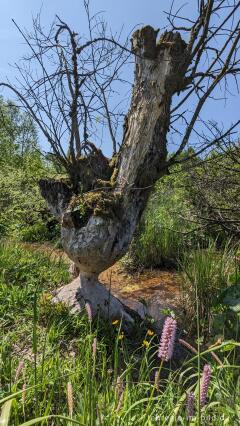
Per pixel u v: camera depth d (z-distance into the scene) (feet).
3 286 15.01
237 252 18.06
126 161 13.84
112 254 13.25
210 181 19.93
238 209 19.79
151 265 23.06
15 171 33.58
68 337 12.03
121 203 13.51
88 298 13.53
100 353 11.39
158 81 13.79
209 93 14.55
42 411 8.32
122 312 13.91
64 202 14.02
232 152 18.43
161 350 5.41
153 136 13.76
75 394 8.61
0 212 30.99
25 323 12.71
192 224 23.75
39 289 15.61
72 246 13.33
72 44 14.78
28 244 27.68
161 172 14.39
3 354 10.21
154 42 13.93
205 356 11.56
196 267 15.58
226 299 13.20
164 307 16.11
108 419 6.52
